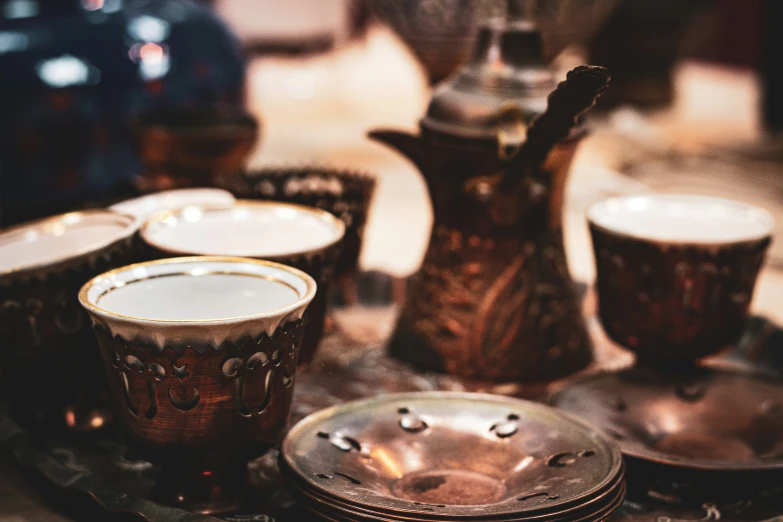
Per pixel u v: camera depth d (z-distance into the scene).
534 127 0.46
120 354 0.39
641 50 1.33
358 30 1.68
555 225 0.52
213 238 0.49
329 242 0.46
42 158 0.69
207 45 0.76
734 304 0.48
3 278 0.43
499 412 0.45
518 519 0.38
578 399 0.47
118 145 0.72
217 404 0.39
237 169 0.62
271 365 0.40
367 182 0.55
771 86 1.28
